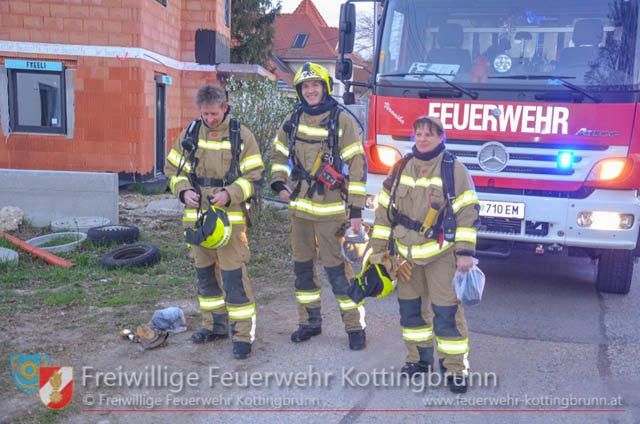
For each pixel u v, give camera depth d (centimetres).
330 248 446
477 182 559
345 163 446
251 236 825
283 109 902
